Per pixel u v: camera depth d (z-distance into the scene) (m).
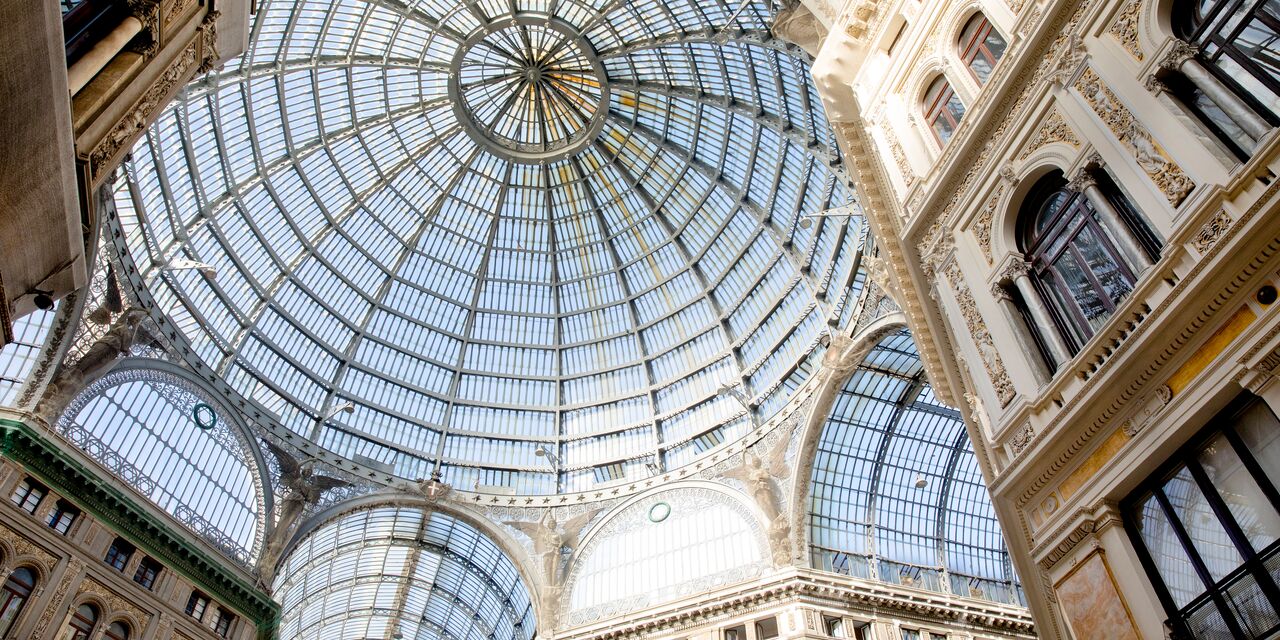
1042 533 10.87
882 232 18.03
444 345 43.50
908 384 35.19
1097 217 10.77
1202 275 8.46
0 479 24.48
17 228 9.29
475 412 43.00
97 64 10.12
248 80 31.56
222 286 34.78
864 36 17.73
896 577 35.50
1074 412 10.09
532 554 38.31
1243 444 8.40
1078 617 10.02
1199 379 8.67
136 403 30.09
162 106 12.14
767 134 36.31
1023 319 11.95
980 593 37.06
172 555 29.75
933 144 14.91
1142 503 9.62
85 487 26.88
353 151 38.34
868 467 36.88
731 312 40.94
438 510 39.22
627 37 37.12
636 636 32.59
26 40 7.77
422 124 39.84
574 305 45.03
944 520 38.62
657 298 43.53
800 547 33.34
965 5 14.34
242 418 34.84
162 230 30.91
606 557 37.66
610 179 42.88
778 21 20.81
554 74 40.16
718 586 33.09
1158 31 9.91
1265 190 7.89
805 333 36.66
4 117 8.08
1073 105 11.10
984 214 12.93
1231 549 8.35
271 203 35.97
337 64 34.72
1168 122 9.48
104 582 26.66
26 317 26.52
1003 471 11.56
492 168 42.62
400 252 42.06
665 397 42.25
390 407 41.19
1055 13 11.51
